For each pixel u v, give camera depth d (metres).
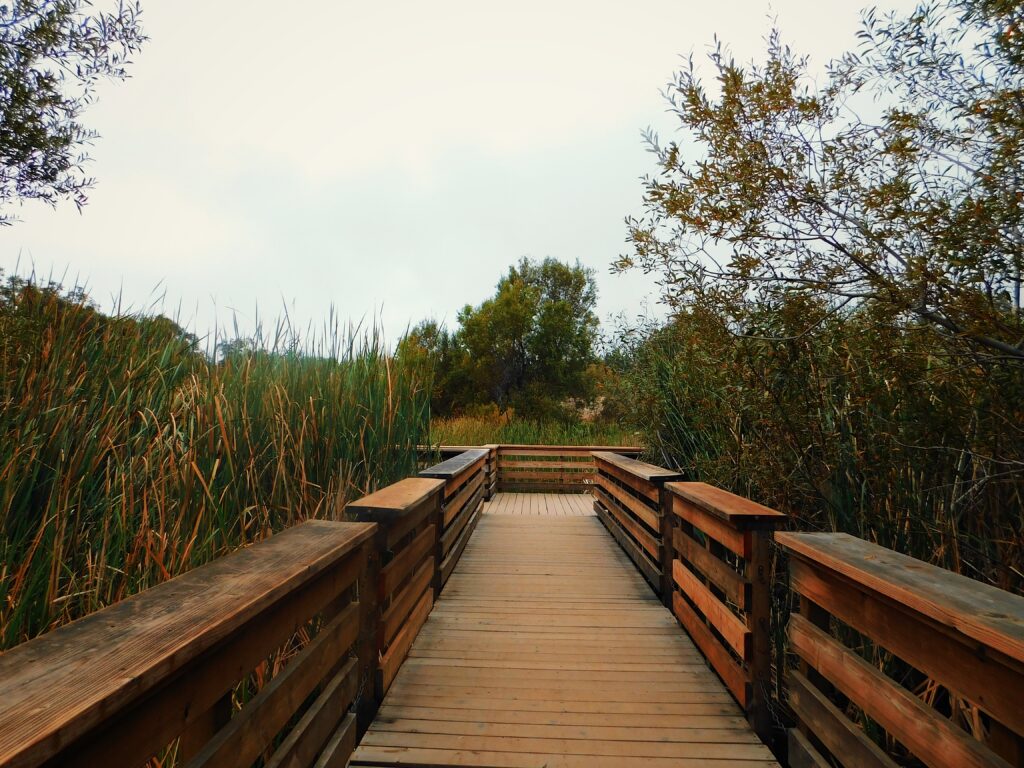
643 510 4.59
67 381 2.64
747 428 3.59
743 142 2.49
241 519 2.63
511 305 21.91
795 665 2.68
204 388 3.11
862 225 2.28
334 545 1.77
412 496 2.82
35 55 4.55
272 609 1.43
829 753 1.99
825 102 2.47
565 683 2.81
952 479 2.40
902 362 2.29
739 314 2.85
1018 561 2.22
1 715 0.72
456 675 2.88
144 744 0.93
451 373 21.69
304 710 2.17
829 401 2.79
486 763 2.13
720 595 3.42
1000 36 1.95
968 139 2.21
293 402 3.36
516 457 10.43
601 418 13.70
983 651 1.17
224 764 1.16
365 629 2.38
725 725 2.42
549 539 6.13
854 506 2.74
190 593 1.26
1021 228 1.98
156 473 2.61
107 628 1.04
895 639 1.48
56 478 2.29
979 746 1.19
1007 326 2.06
